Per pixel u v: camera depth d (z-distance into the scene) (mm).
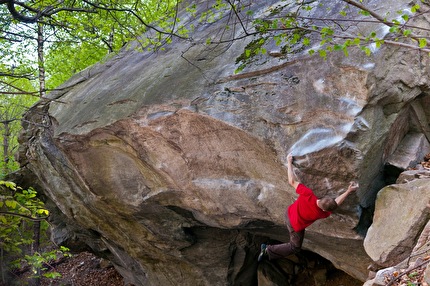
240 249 9648
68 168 9469
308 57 5758
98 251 13023
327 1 6434
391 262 5281
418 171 5719
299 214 5352
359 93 5328
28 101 21203
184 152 6867
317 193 5703
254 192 6453
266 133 5840
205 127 6418
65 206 10680
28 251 15328
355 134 5266
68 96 9734
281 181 6078
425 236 4875
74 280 16422
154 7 10984
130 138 7332
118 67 9352
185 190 7316
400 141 6348
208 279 10188
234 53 6770
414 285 4250
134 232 9617
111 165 8227
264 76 6043
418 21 5871
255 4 7691
